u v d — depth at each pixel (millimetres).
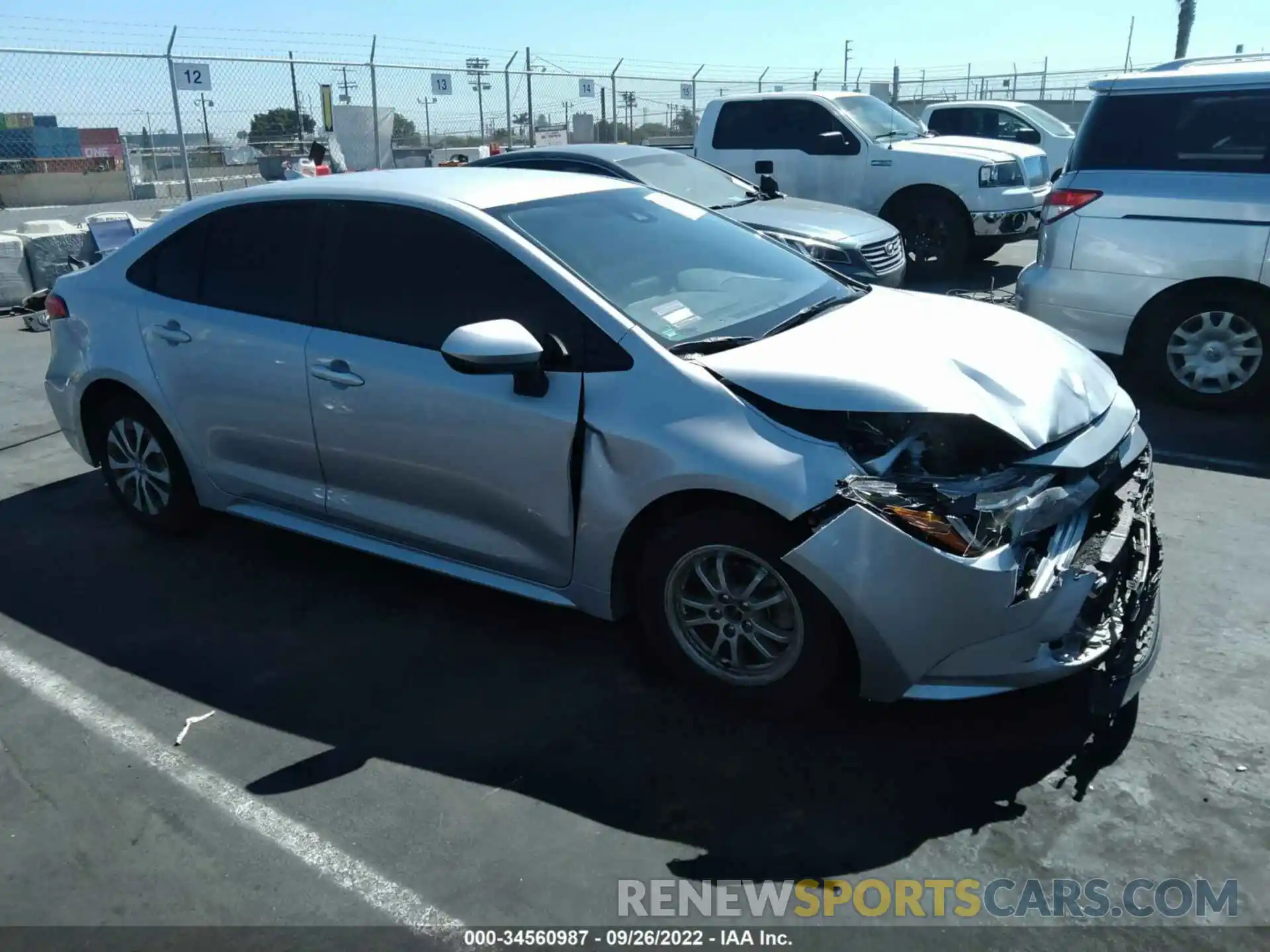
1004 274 11398
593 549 3354
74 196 15406
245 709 3445
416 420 3639
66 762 3199
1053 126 17156
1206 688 3322
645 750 3127
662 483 3115
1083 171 6285
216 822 2895
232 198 4316
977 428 2986
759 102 11750
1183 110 5953
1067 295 6406
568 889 2600
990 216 10688
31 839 2865
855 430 2996
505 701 3424
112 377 4598
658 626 3363
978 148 11000
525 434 3387
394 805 2932
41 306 10422
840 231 8281
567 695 3445
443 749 3182
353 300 3877
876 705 3285
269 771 3109
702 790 2939
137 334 4508
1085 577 2924
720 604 3207
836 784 2938
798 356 3205
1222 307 5988
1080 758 3002
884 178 11070
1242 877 2551
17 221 13766
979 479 2900
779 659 3160
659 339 3326
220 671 3689
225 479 4410
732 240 4266
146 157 14703
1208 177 5883
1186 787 2861
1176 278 6004
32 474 5859
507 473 3475
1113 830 2715
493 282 3580
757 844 2725
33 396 7484
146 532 4945
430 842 2781
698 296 3697
